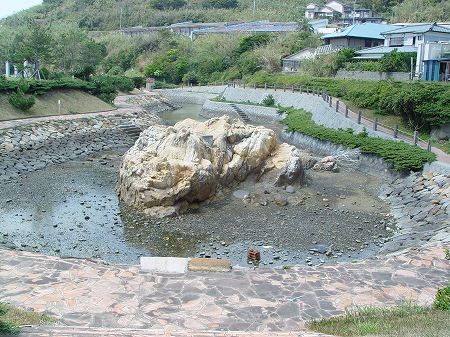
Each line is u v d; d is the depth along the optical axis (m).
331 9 105.25
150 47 91.38
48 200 21.80
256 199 21.80
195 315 9.27
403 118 33.16
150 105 59.19
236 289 10.52
